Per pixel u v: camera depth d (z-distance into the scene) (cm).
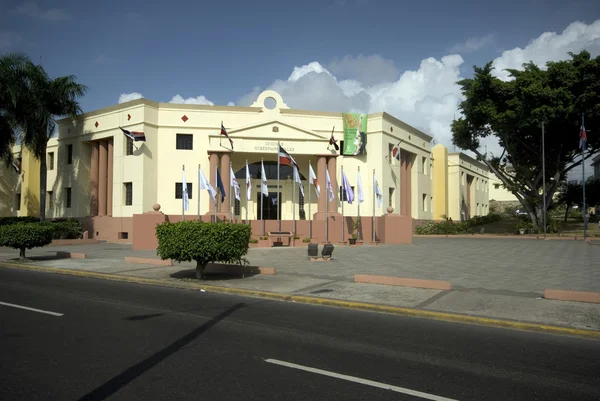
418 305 1007
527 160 3919
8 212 3978
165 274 1470
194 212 2927
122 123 2955
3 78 2750
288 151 2939
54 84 2931
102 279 1438
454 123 3791
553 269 1556
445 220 4244
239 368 577
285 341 715
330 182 2941
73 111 3041
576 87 3142
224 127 2900
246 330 785
